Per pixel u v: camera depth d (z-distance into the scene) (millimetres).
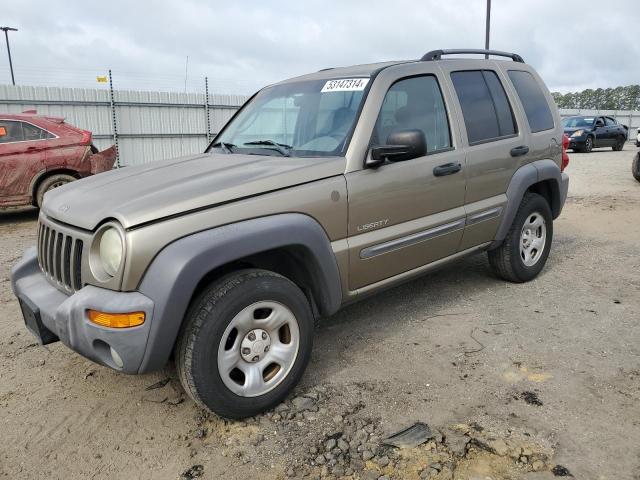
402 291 4777
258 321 2783
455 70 4098
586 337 3723
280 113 3873
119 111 16812
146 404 3041
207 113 18516
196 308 2613
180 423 2852
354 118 3348
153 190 2803
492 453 2512
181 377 2678
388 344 3713
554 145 4871
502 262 4688
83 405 3049
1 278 5570
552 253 5973
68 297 2814
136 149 17375
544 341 3680
